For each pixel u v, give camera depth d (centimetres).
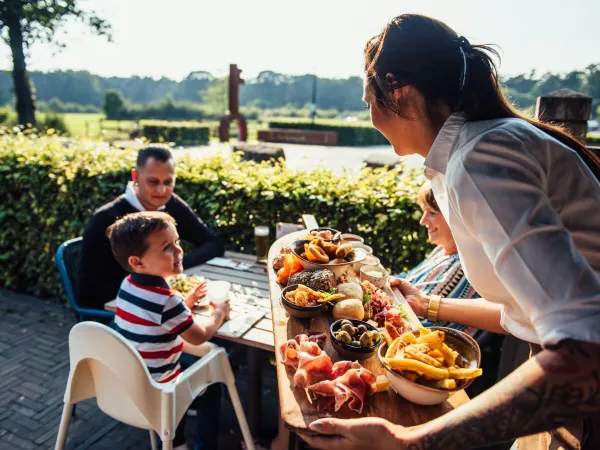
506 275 78
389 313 164
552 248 73
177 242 218
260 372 261
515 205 79
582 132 309
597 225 91
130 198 307
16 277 486
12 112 2811
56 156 445
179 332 203
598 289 70
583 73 4344
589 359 68
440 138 104
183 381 189
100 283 290
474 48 105
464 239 102
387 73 107
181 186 411
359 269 219
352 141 3266
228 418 296
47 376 337
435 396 115
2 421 287
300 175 397
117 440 275
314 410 116
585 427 99
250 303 247
